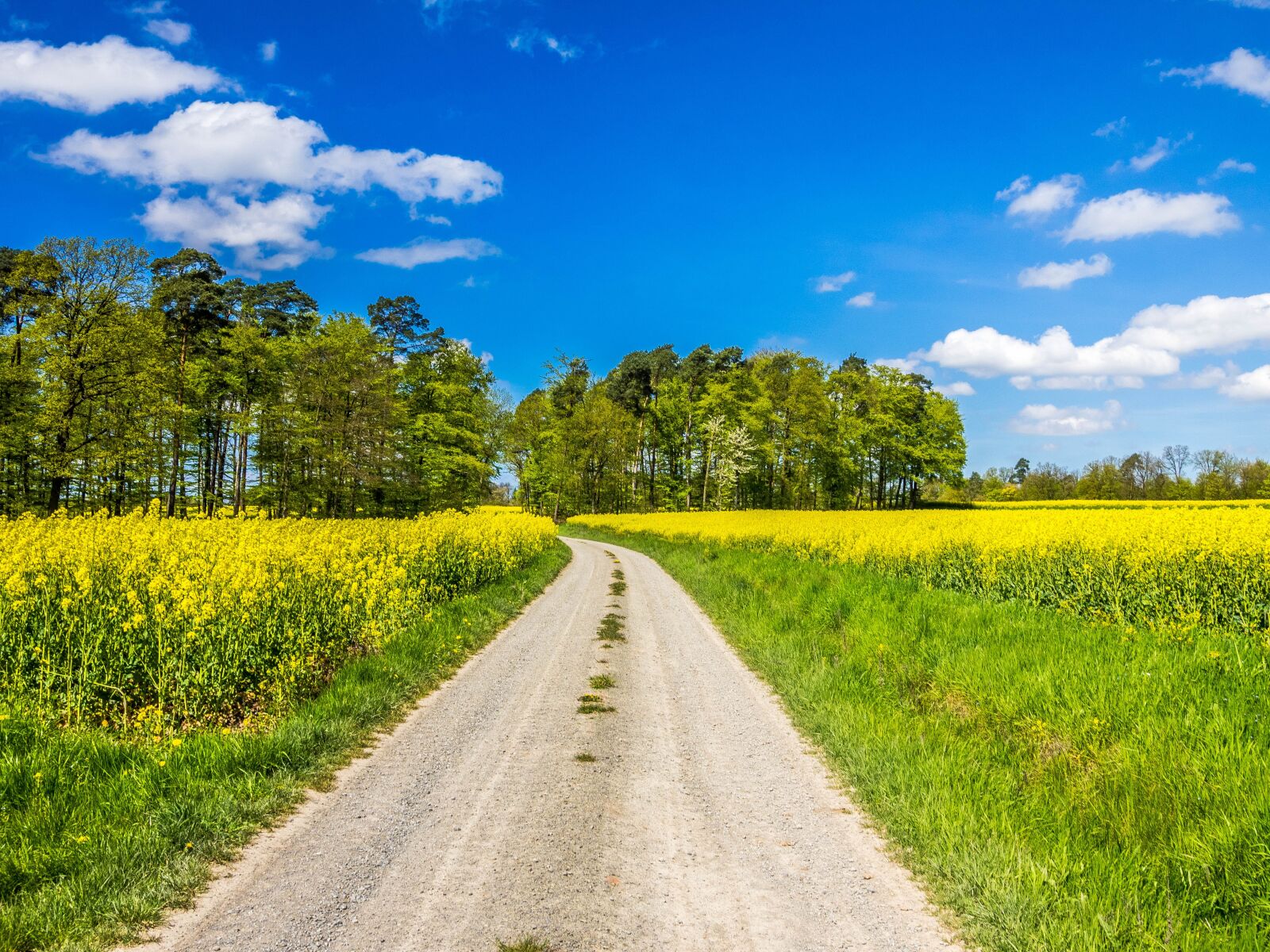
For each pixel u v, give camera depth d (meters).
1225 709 4.99
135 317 23.84
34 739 5.09
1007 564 12.02
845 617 10.52
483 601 12.77
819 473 57.06
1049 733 5.56
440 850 3.99
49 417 22.53
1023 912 3.38
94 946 3.02
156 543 10.38
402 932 3.16
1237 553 8.77
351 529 15.08
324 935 3.12
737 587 15.09
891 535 17.38
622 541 38.62
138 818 4.14
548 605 13.91
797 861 4.02
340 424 31.11
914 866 3.96
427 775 5.15
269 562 9.40
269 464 32.44
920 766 5.07
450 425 38.81
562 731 6.26
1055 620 8.43
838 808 4.80
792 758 5.77
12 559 7.81
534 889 3.59
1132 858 3.78
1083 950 3.09
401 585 10.73
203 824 4.10
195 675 6.32
